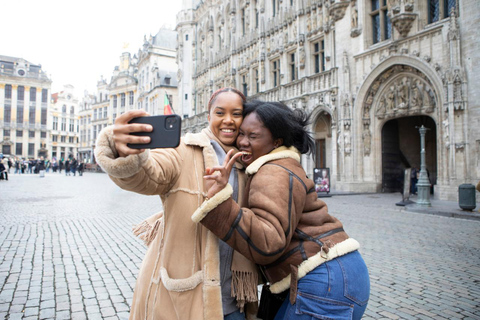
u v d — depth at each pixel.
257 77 27.20
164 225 1.64
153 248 1.79
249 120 1.70
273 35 24.19
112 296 4.02
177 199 1.57
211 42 35.34
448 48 13.14
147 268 1.74
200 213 1.36
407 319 3.49
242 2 29.14
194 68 39.75
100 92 80.88
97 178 35.38
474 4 12.42
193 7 40.81
